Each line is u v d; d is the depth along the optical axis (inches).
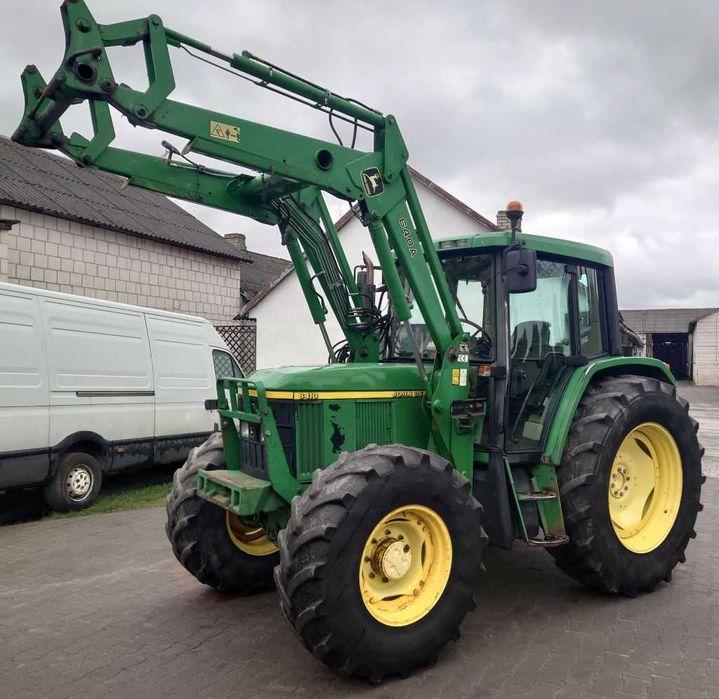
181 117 136.9
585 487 166.6
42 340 274.4
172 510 178.7
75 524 267.6
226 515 181.5
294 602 128.2
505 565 207.3
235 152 141.9
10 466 260.2
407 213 160.9
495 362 168.9
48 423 274.4
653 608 171.3
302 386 156.4
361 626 129.3
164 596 185.9
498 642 151.7
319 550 127.1
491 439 165.3
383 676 133.6
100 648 152.2
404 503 136.2
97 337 299.9
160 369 331.0
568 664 140.5
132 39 133.3
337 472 135.6
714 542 231.6
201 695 130.4
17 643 155.4
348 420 159.5
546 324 182.7
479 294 176.2
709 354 1391.5
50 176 555.5
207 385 356.8
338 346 205.6
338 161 152.3
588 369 179.2
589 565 168.7
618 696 127.3
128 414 311.7
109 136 137.3
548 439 170.7
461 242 175.9
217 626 164.2
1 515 285.3
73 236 495.8
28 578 202.7
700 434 544.4
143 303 555.8
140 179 158.2
